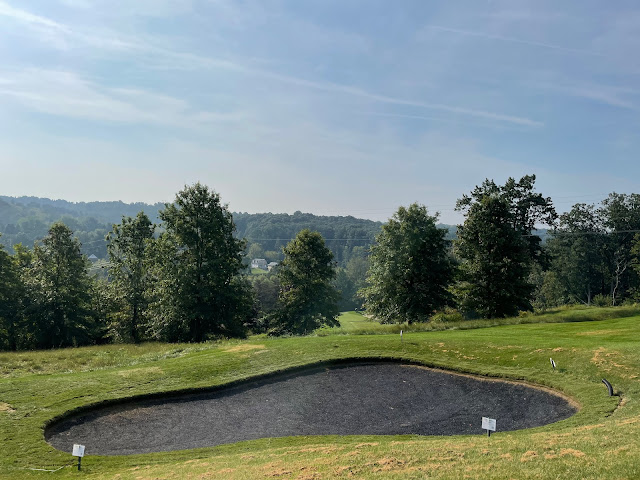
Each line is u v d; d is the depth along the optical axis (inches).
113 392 910.4
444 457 483.5
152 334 1984.5
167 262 1929.1
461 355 1091.3
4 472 595.5
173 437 756.6
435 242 1985.7
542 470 402.0
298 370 1069.1
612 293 3203.7
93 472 604.7
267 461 558.6
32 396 868.6
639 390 775.7
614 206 3154.5
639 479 359.3
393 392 938.7
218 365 1075.9
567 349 1002.1
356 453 540.1
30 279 2058.3
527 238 2465.6
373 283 2132.1
